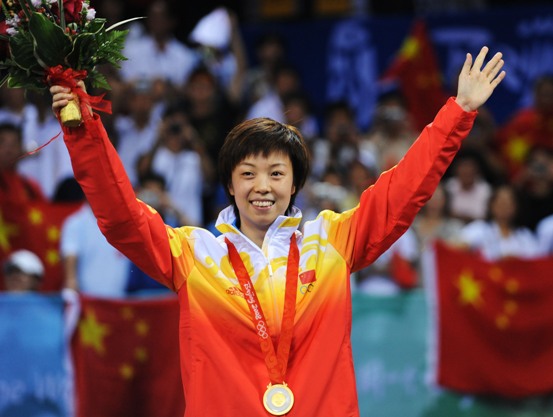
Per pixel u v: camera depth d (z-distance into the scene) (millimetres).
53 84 10539
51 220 22766
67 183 24578
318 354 10867
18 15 10742
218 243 11211
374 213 11195
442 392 21719
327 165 26219
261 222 11141
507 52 31562
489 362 21734
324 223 11367
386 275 23078
